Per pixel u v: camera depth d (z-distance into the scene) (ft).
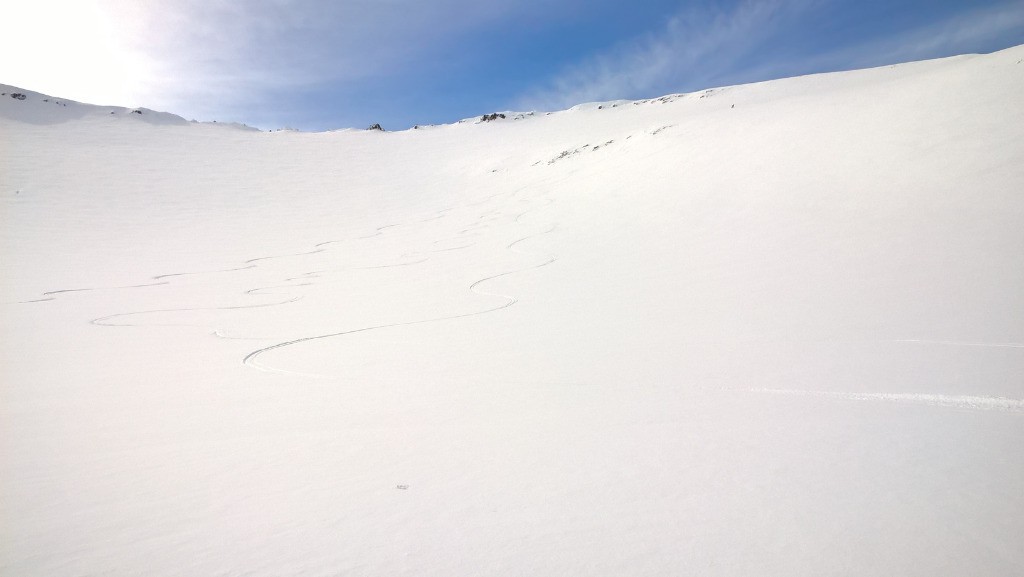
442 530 7.06
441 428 11.45
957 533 6.51
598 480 8.38
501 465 9.18
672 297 27.84
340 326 27.35
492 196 102.12
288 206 104.37
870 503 7.29
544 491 8.09
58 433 12.05
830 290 24.94
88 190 101.65
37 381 18.26
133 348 24.49
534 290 33.83
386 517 7.48
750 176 52.49
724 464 8.75
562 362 17.66
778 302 24.16
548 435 10.64
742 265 32.94
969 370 13.44
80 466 9.91
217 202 104.27
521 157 134.41
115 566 6.51
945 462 8.43
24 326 31.42
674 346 18.88
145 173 117.29
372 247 68.08
